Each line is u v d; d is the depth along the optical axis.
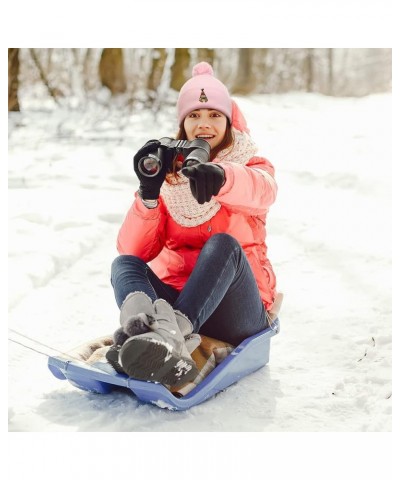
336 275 3.30
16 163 5.77
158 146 2.08
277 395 2.09
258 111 8.60
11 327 2.68
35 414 1.94
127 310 1.88
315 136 6.86
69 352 2.12
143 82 9.02
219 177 1.89
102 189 4.93
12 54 7.32
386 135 6.65
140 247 2.23
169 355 1.77
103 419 1.90
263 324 2.23
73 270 3.46
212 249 1.98
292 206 4.45
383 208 4.37
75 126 7.41
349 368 2.30
